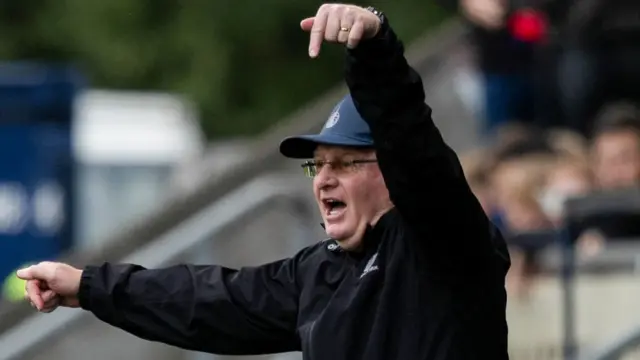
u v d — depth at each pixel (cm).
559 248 2338
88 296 1470
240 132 7756
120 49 7956
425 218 1277
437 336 1301
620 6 3059
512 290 2472
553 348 2417
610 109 2877
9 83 3944
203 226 2348
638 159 2609
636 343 1942
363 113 1282
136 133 4825
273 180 2948
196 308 1446
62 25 8138
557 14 3119
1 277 3919
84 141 4684
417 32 7256
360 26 1242
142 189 4719
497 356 1321
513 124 2850
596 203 2258
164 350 2398
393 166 1276
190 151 4997
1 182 3944
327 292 1377
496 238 1357
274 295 1427
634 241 2378
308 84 7862
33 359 2259
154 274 1473
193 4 7925
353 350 1324
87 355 2312
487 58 3238
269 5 7862
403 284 1320
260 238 2414
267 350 1450
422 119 1275
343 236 1365
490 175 2636
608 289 2377
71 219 3969
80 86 4300
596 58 3100
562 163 2633
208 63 7800
